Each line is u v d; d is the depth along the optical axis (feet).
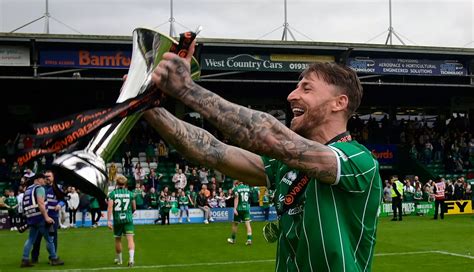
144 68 5.47
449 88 106.83
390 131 110.01
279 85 100.27
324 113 6.50
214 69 80.12
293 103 6.66
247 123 5.42
